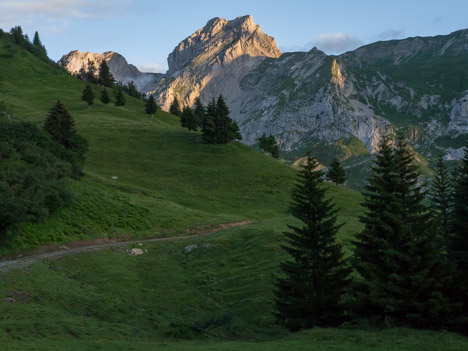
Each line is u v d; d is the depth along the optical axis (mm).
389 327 29297
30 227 51875
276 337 32312
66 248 52406
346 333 28031
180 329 32438
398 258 30844
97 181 82875
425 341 25000
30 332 26031
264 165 111688
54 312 31781
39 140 72750
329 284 33500
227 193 93312
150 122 163000
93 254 50531
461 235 34281
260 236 54281
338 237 53562
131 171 101812
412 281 29188
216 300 40594
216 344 27062
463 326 29547
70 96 190875
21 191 52469
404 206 33094
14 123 73625
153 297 41562
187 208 79438
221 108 124938
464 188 34750
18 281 36156
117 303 38188
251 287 41812
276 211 84750
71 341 25422
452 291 31422
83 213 62375
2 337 23750
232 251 52094
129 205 71875
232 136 124750
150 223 67438
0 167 55125
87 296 38062
